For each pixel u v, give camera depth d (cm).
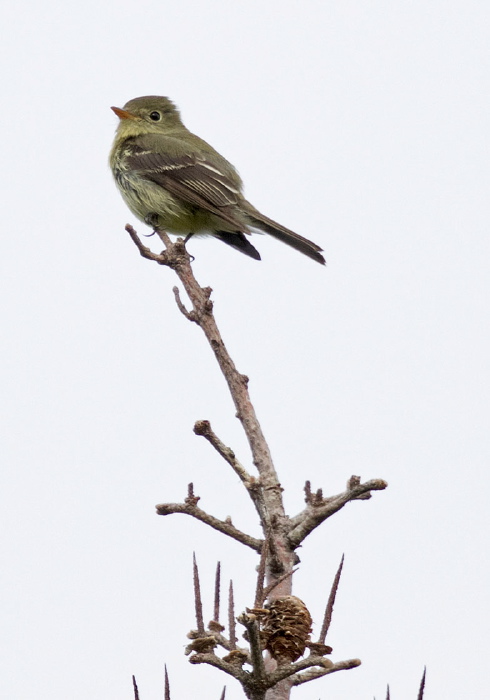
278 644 608
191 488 669
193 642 577
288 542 669
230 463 677
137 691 528
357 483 664
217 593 630
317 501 685
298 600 622
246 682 567
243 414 745
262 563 557
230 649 612
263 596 558
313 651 575
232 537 666
